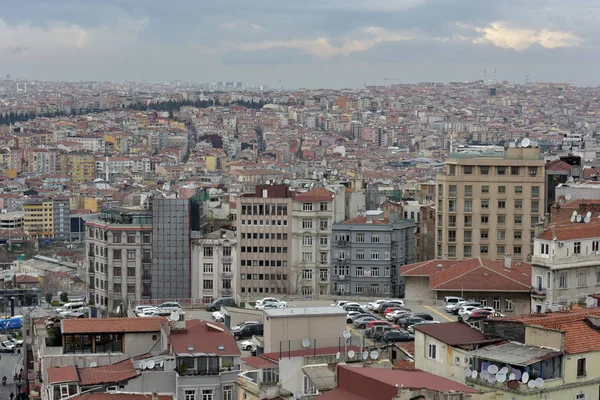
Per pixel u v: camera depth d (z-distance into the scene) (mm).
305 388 170625
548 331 159375
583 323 163875
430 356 173375
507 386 153750
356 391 147750
